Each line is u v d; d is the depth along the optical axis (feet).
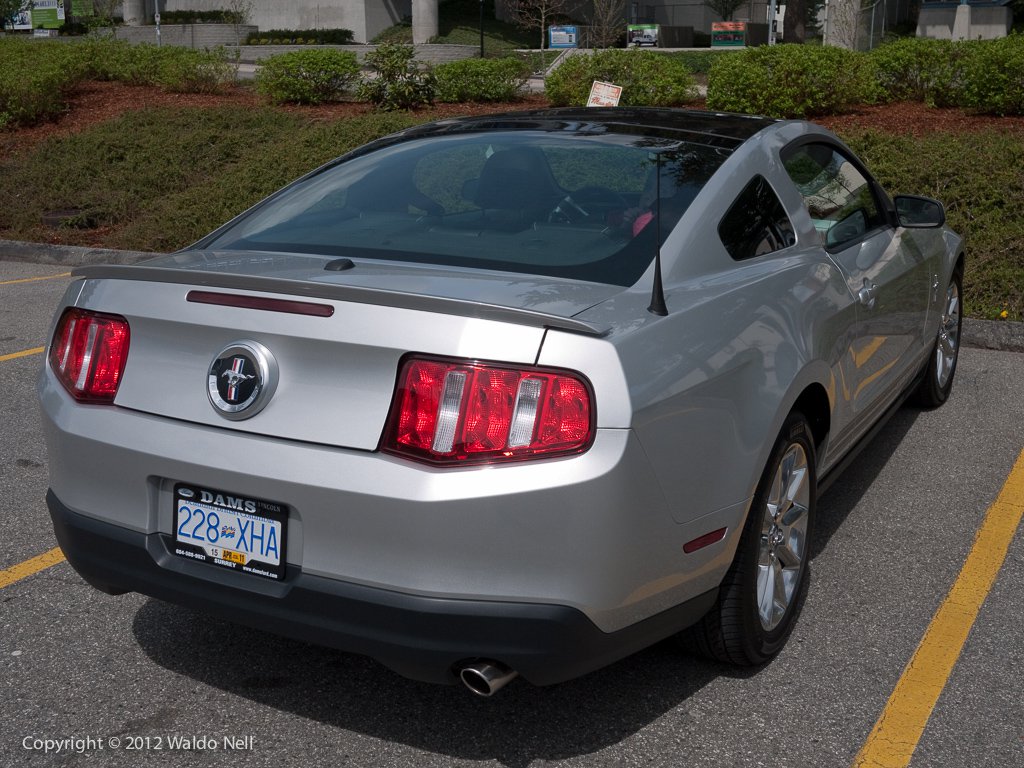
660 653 10.73
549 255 9.70
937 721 9.53
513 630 7.94
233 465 8.39
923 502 14.73
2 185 42.24
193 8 152.05
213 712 9.70
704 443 8.74
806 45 42.63
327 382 8.26
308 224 11.02
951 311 18.69
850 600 11.89
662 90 46.93
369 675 10.36
